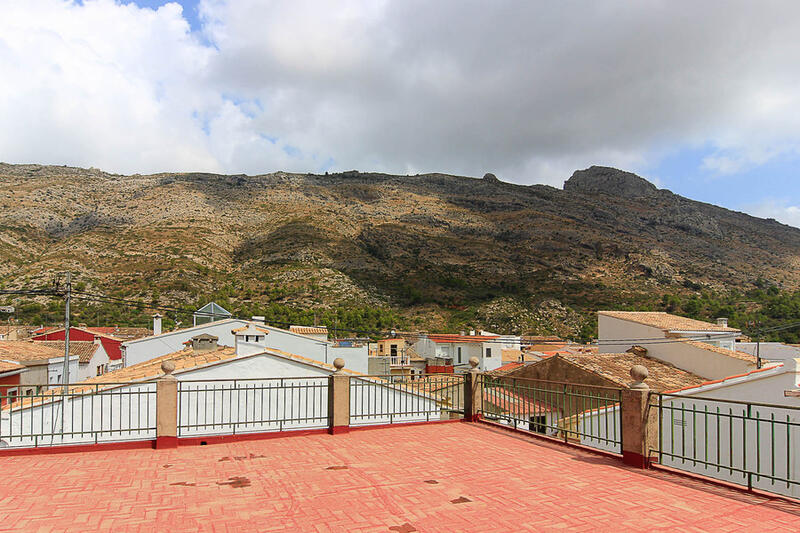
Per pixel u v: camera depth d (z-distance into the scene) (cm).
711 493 663
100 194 17725
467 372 1234
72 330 4853
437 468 789
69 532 530
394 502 623
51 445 937
